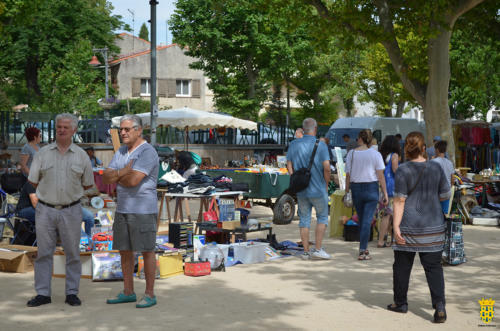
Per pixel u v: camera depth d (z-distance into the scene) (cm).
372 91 4000
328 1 1870
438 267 548
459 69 1889
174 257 739
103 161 2122
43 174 592
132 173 563
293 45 3122
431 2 1467
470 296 646
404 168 552
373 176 859
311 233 1127
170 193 1030
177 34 3052
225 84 3200
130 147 577
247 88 3216
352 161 871
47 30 3953
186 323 527
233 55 3148
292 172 870
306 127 867
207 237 934
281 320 540
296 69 3503
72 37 4034
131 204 574
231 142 2622
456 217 832
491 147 2609
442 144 1010
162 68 4462
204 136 2556
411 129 2372
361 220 866
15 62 3888
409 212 550
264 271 769
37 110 3322
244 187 1120
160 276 717
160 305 591
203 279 716
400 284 572
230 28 3034
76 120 609
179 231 819
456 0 1551
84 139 2138
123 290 611
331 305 598
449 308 594
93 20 4138
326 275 746
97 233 809
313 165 846
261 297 627
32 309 573
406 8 1656
